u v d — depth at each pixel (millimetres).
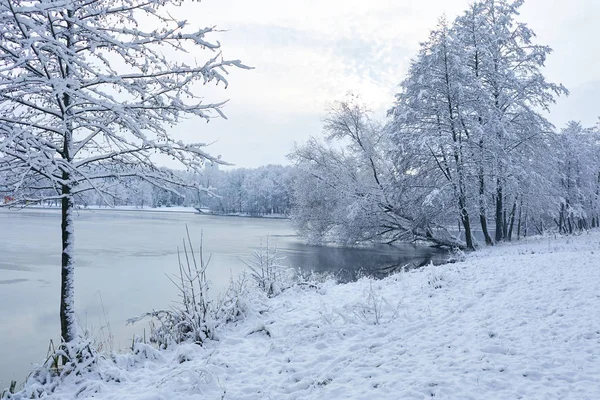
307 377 5578
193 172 6902
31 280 17688
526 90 24422
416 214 26531
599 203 46188
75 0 6320
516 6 24516
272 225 58688
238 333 8125
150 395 5285
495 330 6543
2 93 5934
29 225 46000
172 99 6441
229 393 5293
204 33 6293
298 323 8109
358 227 30125
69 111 6551
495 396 4516
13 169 6207
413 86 24391
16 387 7754
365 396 4781
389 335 6887
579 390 4465
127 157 6895
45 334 11266
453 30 25141
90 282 17469
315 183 32500
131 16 6805
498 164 23250
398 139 24906
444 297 9266
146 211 108812
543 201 26031
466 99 23516
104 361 6406
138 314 12664
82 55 6684
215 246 30266
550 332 6227
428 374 5176
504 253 19531
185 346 7043
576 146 43469
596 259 11477
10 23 5816
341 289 12062
